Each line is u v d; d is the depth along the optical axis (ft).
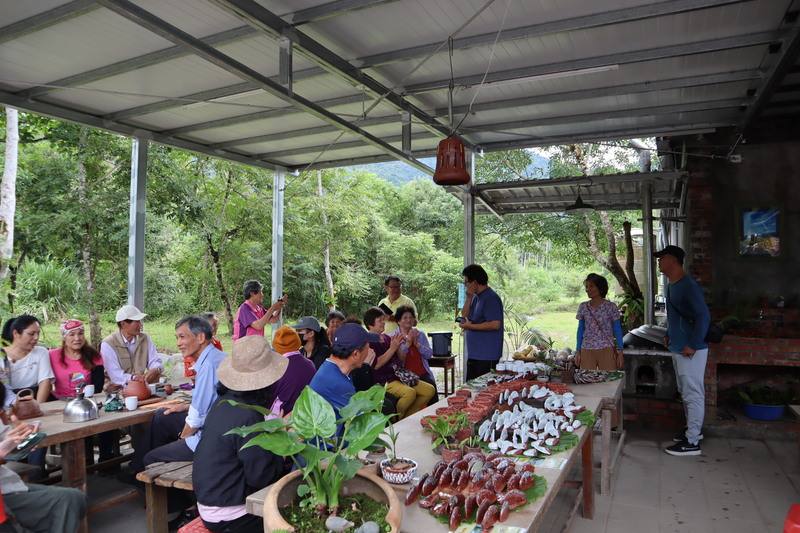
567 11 11.90
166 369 23.48
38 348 13.04
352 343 9.14
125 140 32.91
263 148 23.59
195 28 12.66
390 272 63.46
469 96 17.34
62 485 10.41
